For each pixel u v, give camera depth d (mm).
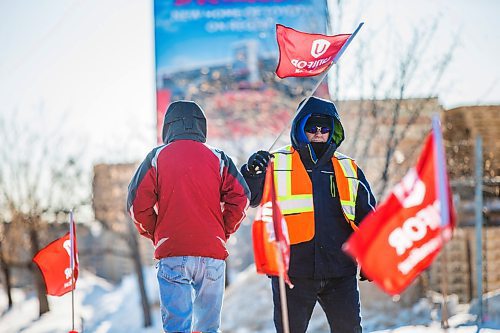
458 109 31828
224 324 28906
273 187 9531
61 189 48406
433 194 8117
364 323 26078
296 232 10562
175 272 9852
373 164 31297
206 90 36000
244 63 36062
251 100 35812
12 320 46312
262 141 35656
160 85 36375
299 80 35625
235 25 36062
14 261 54406
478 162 21719
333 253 10562
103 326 40406
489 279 31453
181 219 9930
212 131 35906
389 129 31281
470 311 25484
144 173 10156
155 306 43188
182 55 36438
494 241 31609
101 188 47438
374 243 8133
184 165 10078
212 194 10117
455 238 31453
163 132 10609
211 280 9969
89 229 64750
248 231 49031
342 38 11141
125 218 41594
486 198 31078
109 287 56406
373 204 10914
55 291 11812
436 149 7812
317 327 26109
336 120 11094
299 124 10938
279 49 11195
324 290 10758
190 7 36531
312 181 10734
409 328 22984
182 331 9641
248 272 33812
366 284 28312
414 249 8156
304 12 34062
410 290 28078
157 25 36500
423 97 31141
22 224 48500
